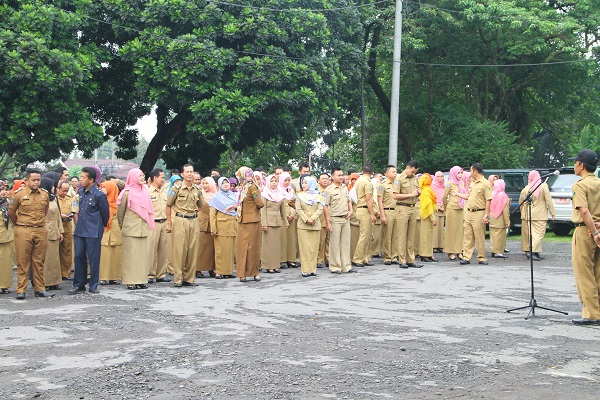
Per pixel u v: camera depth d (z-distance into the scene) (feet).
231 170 137.49
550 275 48.16
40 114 74.08
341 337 27.30
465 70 117.08
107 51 83.66
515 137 111.75
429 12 105.29
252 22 81.51
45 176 43.37
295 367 22.59
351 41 99.96
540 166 170.50
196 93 79.82
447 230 60.64
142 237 42.78
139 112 99.60
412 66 119.44
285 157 138.41
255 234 46.11
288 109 84.69
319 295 39.06
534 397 19.42
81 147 76.43
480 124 110.63
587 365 23.04
